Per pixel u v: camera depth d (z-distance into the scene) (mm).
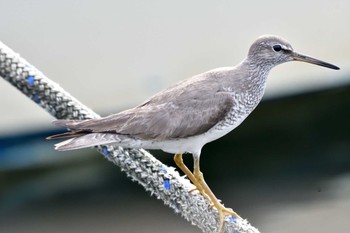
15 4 16625
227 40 16188
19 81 9227
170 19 16562
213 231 9352
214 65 15586
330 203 15078
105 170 15141
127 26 16422
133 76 15484
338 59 15586
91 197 15234
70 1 16781
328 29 16375
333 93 15148
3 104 14922
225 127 10062
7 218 15031
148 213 15117
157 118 9648
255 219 14820
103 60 15828
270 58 10422
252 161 15516
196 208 9148
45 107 9320
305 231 14336
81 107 9367
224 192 15469
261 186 15484
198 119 9797
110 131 9312
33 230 14781
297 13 16844
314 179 15531
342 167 15570
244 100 10133
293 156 15648
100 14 16609
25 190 15039
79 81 15344
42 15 16516
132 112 9586
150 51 16031
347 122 15438
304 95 15078
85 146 9008
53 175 15031
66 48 15977
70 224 14891
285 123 15359
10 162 14680
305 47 15953
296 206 15109
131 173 9273
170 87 10086
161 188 9125
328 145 15570
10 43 15875
